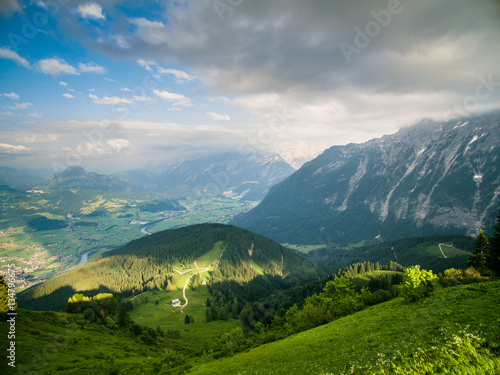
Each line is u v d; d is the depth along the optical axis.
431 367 17.23
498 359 15.45
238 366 37.06
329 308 62.06
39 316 66.56
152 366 50.50
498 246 59.59
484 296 33.22
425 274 46.53
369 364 23.00
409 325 31.44
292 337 48.25
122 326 86.62
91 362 48.22
